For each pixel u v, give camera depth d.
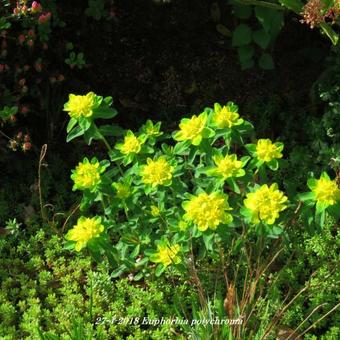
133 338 1.27
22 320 1.31
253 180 1.29
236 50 1.70
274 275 1.35
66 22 1.65
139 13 1.70
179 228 1.23
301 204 1.25
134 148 1.25
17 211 1.51
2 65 1.48
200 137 1.21
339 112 1.48
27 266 1.40
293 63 1.69
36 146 1.60
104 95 1.68
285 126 1.60
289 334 1.29
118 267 1.31
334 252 1.38
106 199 1.38
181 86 1.69
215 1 1.69
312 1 1.39
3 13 1.48
